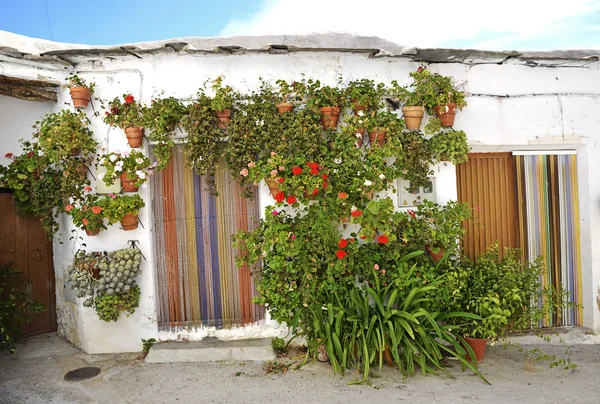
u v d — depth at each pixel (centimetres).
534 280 480
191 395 407
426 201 496
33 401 400
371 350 427
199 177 515
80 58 486
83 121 494
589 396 394
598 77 541
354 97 483
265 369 455
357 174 480
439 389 406
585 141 541
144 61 497
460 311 466
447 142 498
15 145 537
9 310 527
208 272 518
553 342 526
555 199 565
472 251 557
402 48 497
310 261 472
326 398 394
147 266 503
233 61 500
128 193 500
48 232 532
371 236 469
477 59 512
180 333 513
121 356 496
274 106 482
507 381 423
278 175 464
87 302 474
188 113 483
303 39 484
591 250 545
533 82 534
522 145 538
